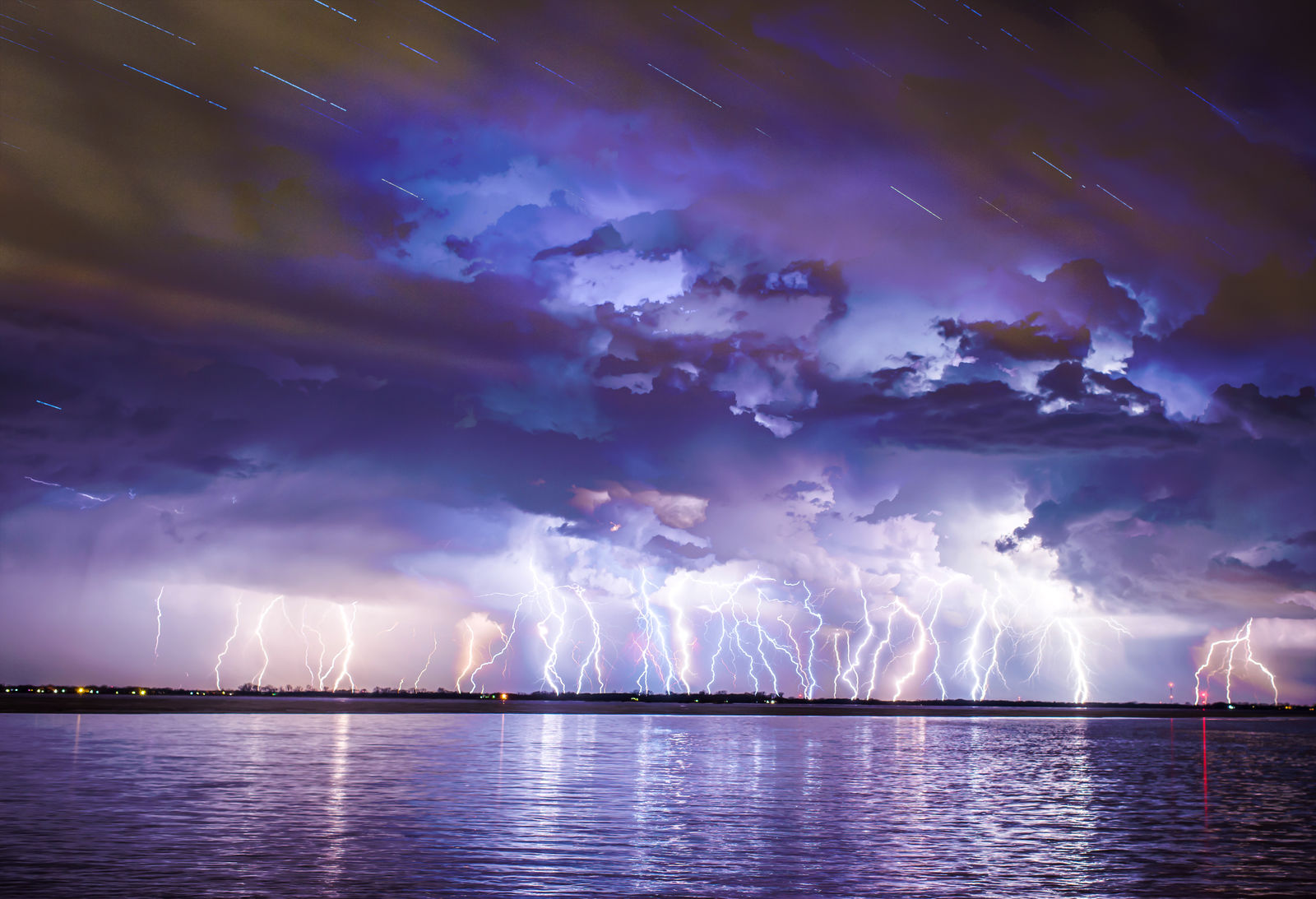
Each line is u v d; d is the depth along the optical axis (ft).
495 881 46.03
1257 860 55.26
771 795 82.94
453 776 91.66
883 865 51.93
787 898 44.21
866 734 193.06
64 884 43.88
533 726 196.34
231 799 72.74
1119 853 56.85
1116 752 152.97
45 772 89.76
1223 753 152.35
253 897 42.04
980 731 221.05
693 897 44.16
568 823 63.87
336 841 55.36
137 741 128.47
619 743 146.51
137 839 55.21
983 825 67.36
